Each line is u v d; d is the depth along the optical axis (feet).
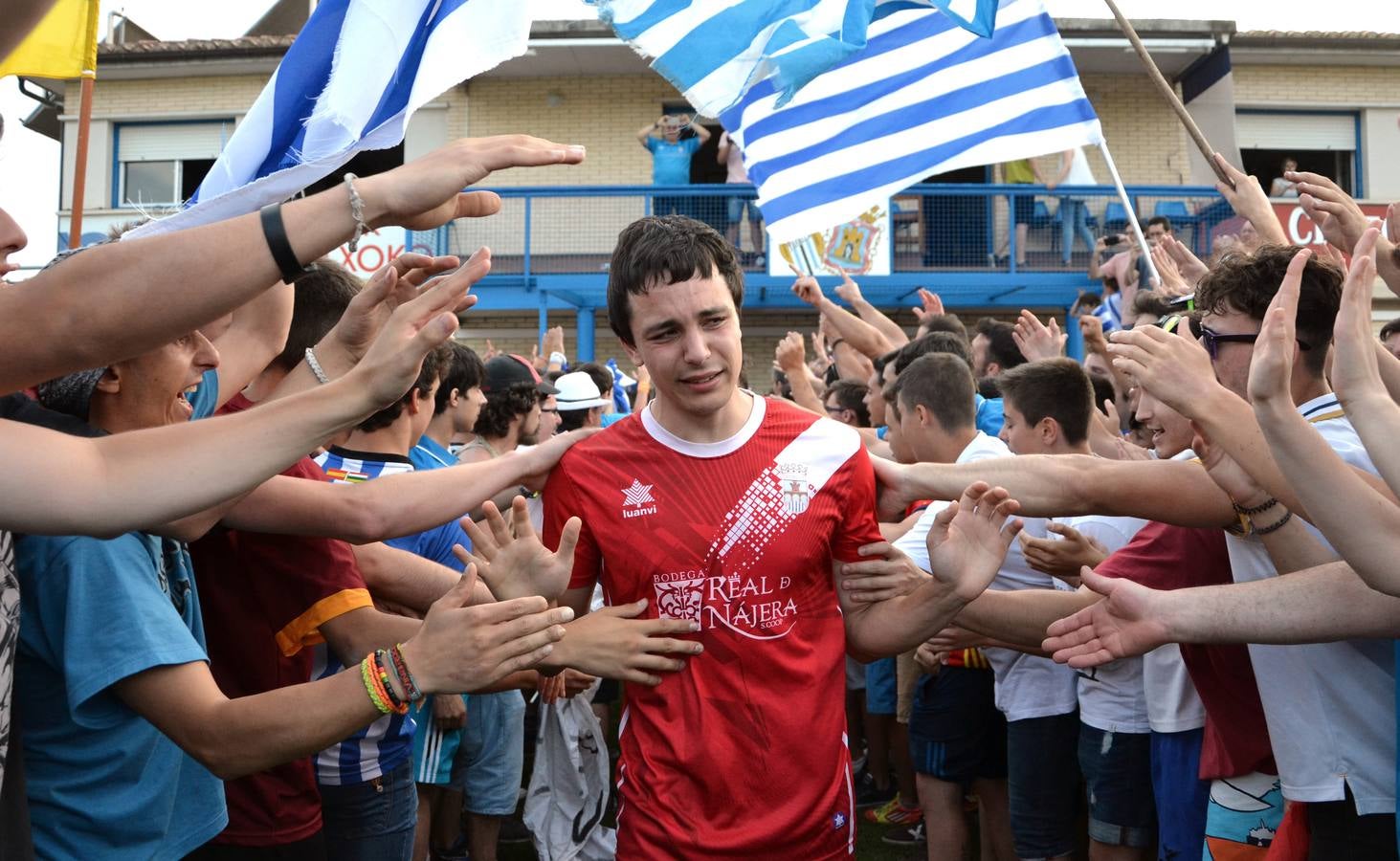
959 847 12.39
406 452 10.35
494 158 5.13
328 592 7.63
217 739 5.77
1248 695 8.25
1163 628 6.70
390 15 6.62
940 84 14.62
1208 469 7.29
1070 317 43.37
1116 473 7.84
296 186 6.17
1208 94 46.29
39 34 10.68
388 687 5.84
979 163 14.40
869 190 14.46
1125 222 42.80
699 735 7.13
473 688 5.90
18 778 5.37
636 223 7.39
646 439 7.57
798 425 7.66
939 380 12.28
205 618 7.53
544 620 5.99
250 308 7.70
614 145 48.37
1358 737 7.17
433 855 14.93
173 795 6.07
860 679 18.66
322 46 6.74
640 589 7.40
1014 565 11.39
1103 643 6.84
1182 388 7.00
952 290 42.75
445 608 5.98
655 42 9.34
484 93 48.65
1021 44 14.56
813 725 7.22
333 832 8.83
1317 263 7.64
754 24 9.30
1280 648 7.30
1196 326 8.35
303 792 7.65
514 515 6.86
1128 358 7.18
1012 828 11.44
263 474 4.84
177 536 6.23
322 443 5.10
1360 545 5.80
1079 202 42.96
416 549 10.48
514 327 49.52
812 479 7.45
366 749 8.88
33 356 4.48
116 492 4.47
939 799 12.46
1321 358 7.68
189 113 49.60
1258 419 5.95
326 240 4.81
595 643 7.02
